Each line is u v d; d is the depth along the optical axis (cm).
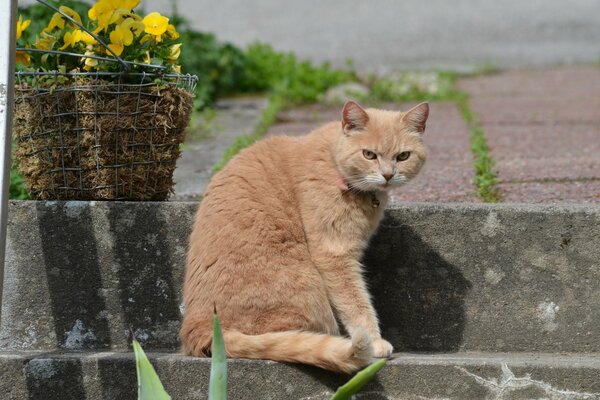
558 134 839
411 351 479
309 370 429
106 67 467
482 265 472
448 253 474
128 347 480
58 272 479
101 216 475
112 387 446
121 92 464
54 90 461
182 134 491
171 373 436
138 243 477
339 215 448
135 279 479
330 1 1897
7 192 408
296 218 452
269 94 1086
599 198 579
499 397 432
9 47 407
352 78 1202
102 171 473
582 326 468
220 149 762
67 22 484
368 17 1767
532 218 466
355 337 398
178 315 479
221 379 370
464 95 1108
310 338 417
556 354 465
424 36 1638
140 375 373
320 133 476
